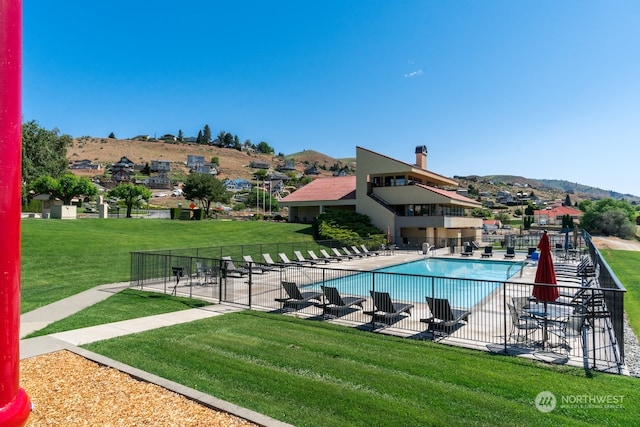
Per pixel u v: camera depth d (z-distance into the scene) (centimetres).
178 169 14538
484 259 2852
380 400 549
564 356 760
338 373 649
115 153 16112
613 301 817
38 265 1738
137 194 4619
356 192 4188
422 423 487
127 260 2036
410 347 802
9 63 136
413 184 4019
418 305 1254
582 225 7475
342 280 1906
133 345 788
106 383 589
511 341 866
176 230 3322
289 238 3500
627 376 655
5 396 137
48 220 3066
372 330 952
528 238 4562
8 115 136
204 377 625
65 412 495
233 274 1906
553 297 910
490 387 598
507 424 486
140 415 489
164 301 1257
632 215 7425
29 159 4994
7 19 136
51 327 925
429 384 607
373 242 3484
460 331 948
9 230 138
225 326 952
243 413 493
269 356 729
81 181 4381
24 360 690
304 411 515
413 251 3575
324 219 3853
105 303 1216
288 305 1169
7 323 138
